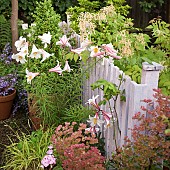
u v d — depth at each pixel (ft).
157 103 8.03
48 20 13.30
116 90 8.61
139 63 10.41
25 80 12.70
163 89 9.59
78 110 11.04
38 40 13.07
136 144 7.37
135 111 8.14
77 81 11.91
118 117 9.20
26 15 21.54
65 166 7.64
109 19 13.24
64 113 11.46
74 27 14.76
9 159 10.69
